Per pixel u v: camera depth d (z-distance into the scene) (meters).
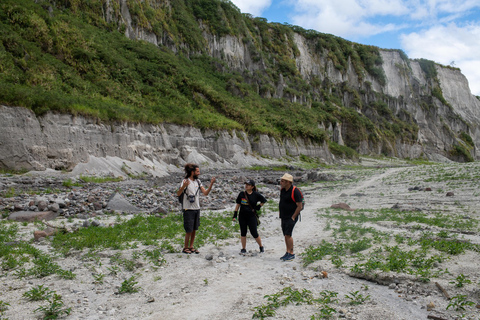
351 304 4.78
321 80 124.81
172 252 7.87
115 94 44.16
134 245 8.23
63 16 51.81
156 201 16.97
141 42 69.69
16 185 19.64
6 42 34.16
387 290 5.34
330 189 26.83
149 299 5.10
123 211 14.33
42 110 26.92
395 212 14.01
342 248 7.80
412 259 6.54
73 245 8.22
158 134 43.00
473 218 11.95
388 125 121.75
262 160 60.00
